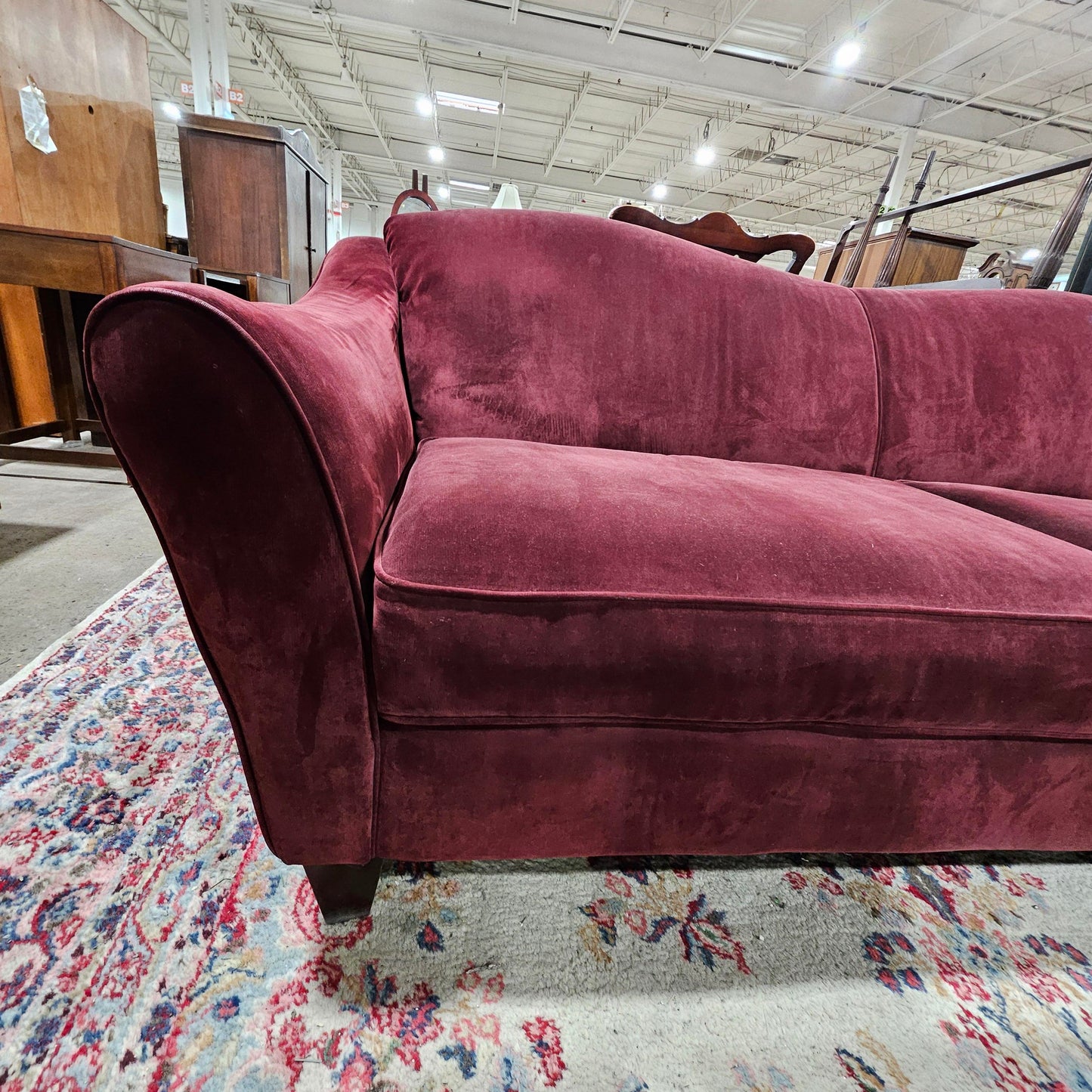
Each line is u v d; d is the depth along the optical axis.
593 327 0.99
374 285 0.92
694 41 4.94
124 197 2.26
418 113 7.38
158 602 1.22
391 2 4.55
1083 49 4.69
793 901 0.70
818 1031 0.57
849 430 1.09
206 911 0.61
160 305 0.37
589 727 0.57
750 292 1.08
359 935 0.61
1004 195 7.96
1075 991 0.63
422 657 0.50
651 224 1.39
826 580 0.56
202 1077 0.48
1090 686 0.59
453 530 0.53
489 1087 0.50
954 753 0.64
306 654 0.48
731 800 0.61
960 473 1.13
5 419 2.17
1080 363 1.14
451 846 0.59
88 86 2.05
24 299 2.18
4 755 0.80
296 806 0.54
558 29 4.75
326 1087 0.49
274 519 0.43
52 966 0.55
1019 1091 0.54
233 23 5.10
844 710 0.58
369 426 0.56
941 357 1.12
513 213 1.02
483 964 0.59
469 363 0.96
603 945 0.63
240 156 2.90
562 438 0.99
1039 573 0.61
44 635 1.09
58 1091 0.46
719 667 0.54
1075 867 0.79
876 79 5.34
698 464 0.90
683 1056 0.54
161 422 0.39
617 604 0.51
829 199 9.12
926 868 0.77
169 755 0.82
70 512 1.72
